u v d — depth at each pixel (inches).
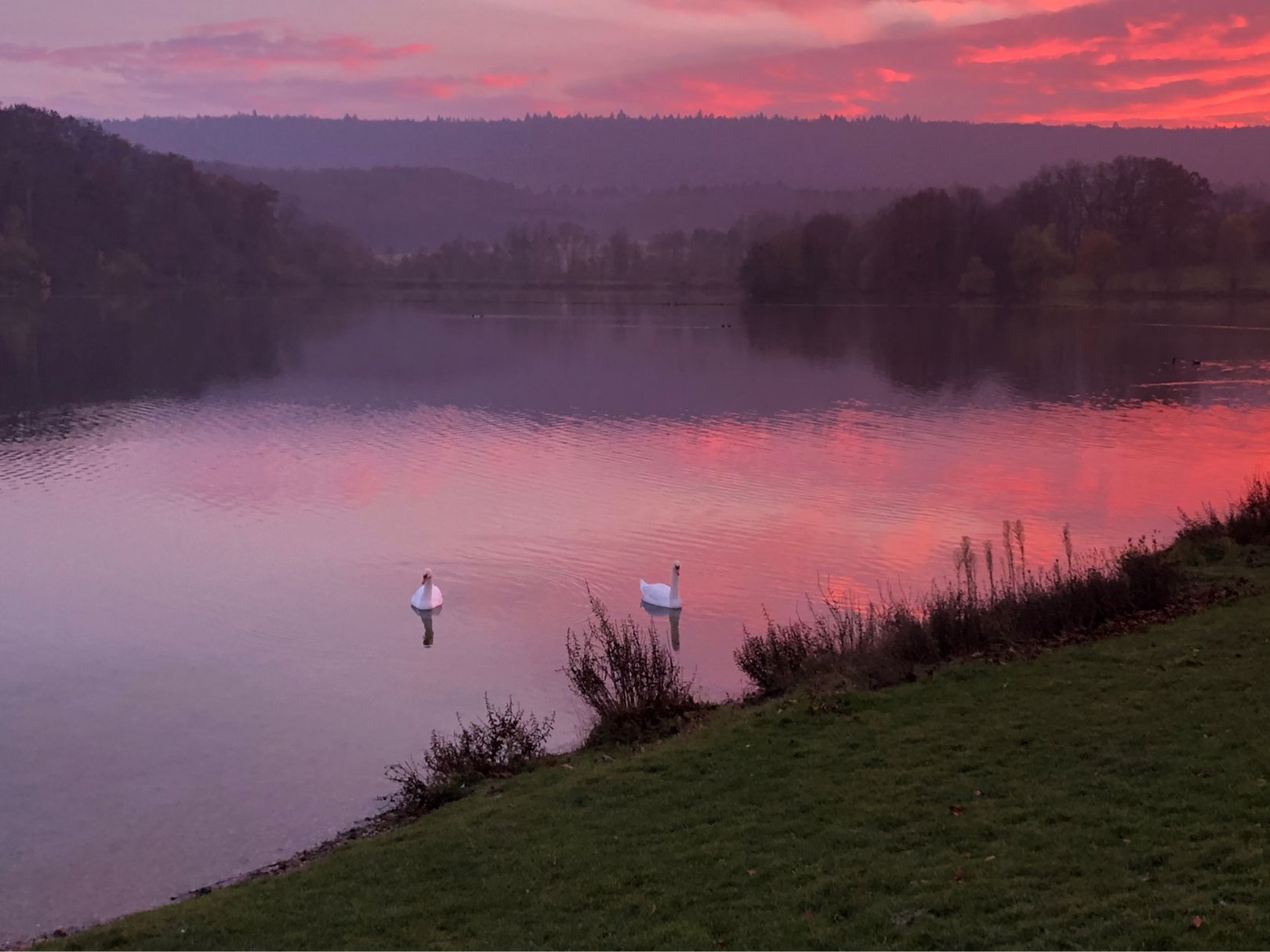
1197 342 3715.6
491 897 484.7
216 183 7834.6
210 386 2817.4
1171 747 522.6
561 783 619.5
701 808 546.3
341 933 470.0
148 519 1453.0
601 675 872.3
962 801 505.0
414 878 518.0
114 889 591.8
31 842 645.3
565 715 812.6
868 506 1471.5
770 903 438.0
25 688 889.5
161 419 2281.0
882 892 431.5
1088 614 788.0
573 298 7155.5
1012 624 777.6
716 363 3282.5
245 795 701.3
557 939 436.5
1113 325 4414.4
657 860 495.8
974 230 5989.2
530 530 1374.3
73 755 764.0
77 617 1061.8
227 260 7568.9
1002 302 5718.5
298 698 863.1
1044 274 5649.6
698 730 673.6
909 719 622.5
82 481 1683.1
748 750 614.5
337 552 1288.1
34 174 6786.4
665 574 1181.1
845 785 543.5
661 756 631.8
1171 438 1978.3
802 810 524.7
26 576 1200.8
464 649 968.9
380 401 2532.0
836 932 403.9
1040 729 575.2
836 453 1866.4
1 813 682.8
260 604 1101.1
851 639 787.4
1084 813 468.4
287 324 4756.4
